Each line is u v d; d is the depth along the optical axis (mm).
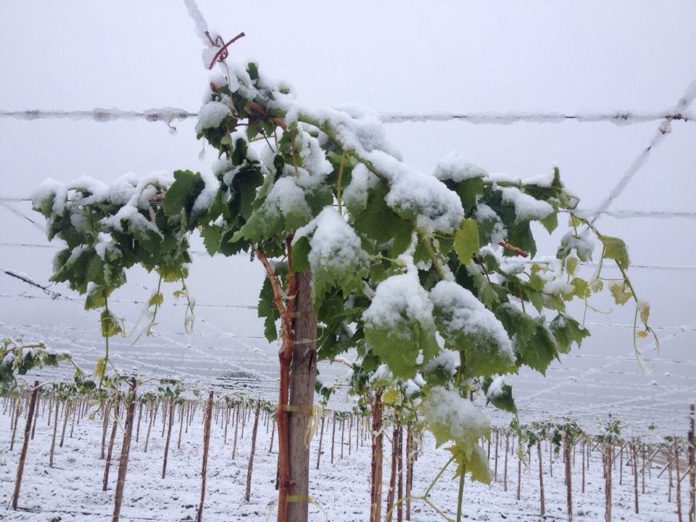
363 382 5113
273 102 1230
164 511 11047
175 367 10148
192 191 1516
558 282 1483
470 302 941
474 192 1316
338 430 35625
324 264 911
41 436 21234
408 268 929
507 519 13195
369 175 1059
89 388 9312
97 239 1742
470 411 867
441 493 15375
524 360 1461
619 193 2480
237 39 1177
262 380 12500
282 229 1123
